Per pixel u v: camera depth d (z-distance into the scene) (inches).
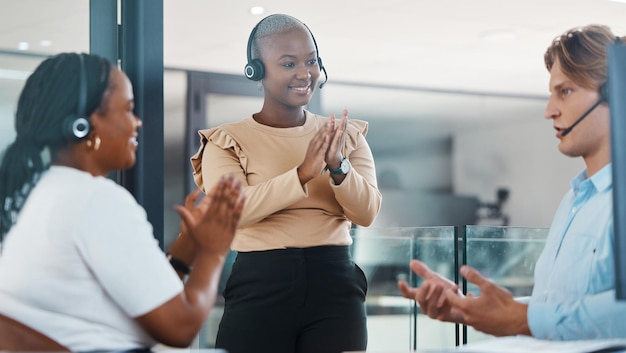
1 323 56.4
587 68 70.7
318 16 224.1
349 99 264.5
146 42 98.0
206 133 92.2
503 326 67.2
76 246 57.2
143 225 59.1
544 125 291.7
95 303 58.0
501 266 91.4
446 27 235.0
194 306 59.1
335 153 84.9
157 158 98.0
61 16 96.8
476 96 281.0
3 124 94.7
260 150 90.3
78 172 60.3
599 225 68.1
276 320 86.2
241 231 89.3
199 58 236.7
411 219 275.1
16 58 95.4
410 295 70.5
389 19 226.7
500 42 247.0
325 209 89.0
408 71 269.6
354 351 87.7
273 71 90.0
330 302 87.1
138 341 59.6
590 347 56.5
